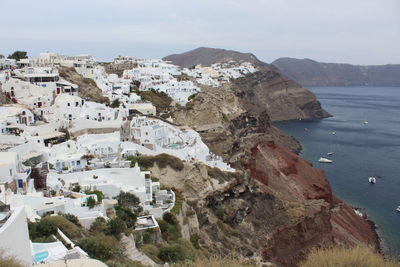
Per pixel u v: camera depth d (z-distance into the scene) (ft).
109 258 108.99
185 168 225.15
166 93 424.05
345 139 602.03
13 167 150.61
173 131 273.75
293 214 255.29
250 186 262.47
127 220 149.28
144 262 120.06
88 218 134.62
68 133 235.81
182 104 397.60
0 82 266.36
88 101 288.51
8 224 76.79
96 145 217.97
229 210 236.63
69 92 294.46
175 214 176.04
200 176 226.79
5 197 127.44
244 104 508.12
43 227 114.93
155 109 323.78
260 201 263.49
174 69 593.42
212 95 412.98
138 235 140.15
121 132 251.80
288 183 340.80
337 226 270.67
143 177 183.42
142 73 501.15
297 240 239.30
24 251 82.58
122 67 560.61
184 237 171.12
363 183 384.27
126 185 182.29
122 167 196.85
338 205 312.91
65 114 255.29
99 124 247.50
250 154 338.95
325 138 609.42
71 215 132.67
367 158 480.64
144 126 248.32
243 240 220.43
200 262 109.81
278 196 285.43
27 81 286.25
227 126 364.38
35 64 374.43
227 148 328.70
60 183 166.50
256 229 241.96
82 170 189.16
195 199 216.54
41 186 166.71
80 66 386.73
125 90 383.04
